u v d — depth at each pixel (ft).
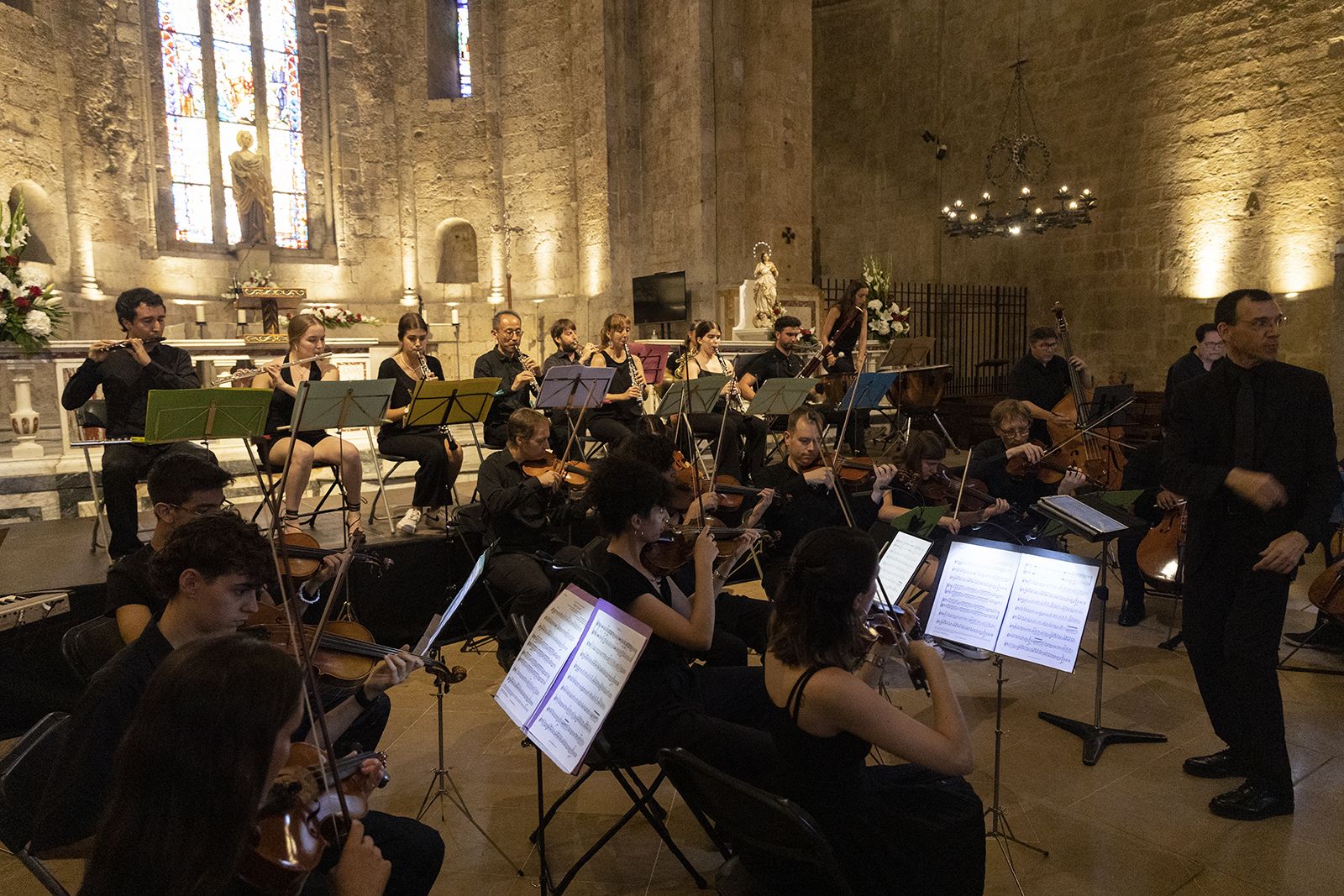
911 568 11.16
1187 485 10.66
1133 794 10.99
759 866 6.86
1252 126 40.50
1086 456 20.24
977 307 50.52
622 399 23.24
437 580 17.37
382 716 9.89
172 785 4.03
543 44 44.75
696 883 9.32
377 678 7.85
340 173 46.03
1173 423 11.13
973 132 51.31
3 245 20.66
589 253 43.52
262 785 4.21
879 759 10.67
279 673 4.33
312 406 14.55
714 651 11.65
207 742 4.06
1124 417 25.00
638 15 41.91
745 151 39.40
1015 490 17.47
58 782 5.80
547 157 45.19
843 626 6.63
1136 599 17.16
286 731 4.43
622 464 9.17
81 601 14.20
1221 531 10.73
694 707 9.07
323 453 17.43
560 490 15.76
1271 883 9.15
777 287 38.32
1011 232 40.88
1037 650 9.52
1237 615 10.47
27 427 21.04
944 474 16.10
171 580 6.71
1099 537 11.30
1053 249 48.47
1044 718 13.12
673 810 10.88
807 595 6.65
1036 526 17.08
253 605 6.98
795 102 40.04
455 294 47.83
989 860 9.65
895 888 6.82
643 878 9.45
